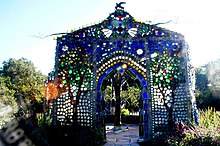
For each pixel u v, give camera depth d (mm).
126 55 8227
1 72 39938
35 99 11445
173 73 8047
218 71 22641
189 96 7855
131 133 10609
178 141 6496
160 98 7988
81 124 7941
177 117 7879
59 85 8219
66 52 8344
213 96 16844
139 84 8125
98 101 8055
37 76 39656
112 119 14617
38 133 5777
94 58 8188
